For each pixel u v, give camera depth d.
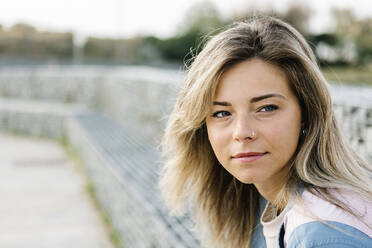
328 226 0.83
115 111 9.51
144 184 3.59
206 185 1.44
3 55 24.58
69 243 4.16
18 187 6.20
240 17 1.28
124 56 27.23
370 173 1.14
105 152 5.26
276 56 0.97
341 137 1.07
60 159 8.11
